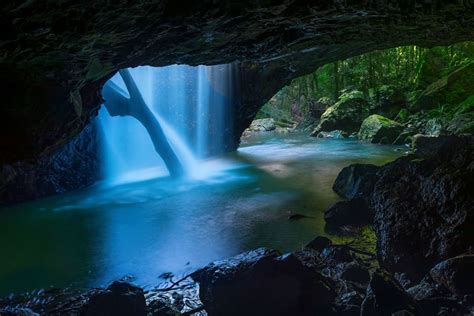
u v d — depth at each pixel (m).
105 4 4.31
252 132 31.70
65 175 14.74
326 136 27.05
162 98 18.61
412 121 23.80
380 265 6.84
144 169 18.39
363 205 9.67
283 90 36.81
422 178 7.14
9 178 11.79
